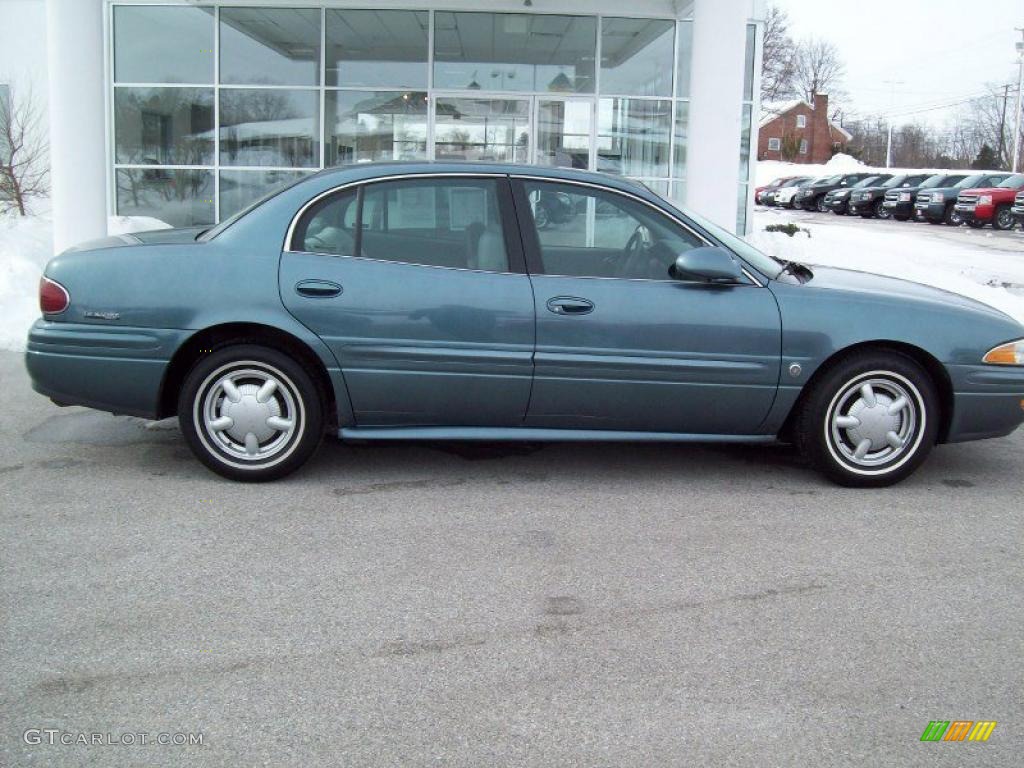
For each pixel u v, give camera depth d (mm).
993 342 4984
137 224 12352
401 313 4742
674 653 3279
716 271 4746
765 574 3943
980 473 5449
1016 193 27656
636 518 4562
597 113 13445
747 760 2699
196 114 13320
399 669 3143
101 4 9344
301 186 4887
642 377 4820
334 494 4812
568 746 2746
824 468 5039
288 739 2756
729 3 8711
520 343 4770
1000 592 3818
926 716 2938
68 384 4848
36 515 4441
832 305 4902
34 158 14273
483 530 4363
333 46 13211
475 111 13406
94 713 2865
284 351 4859
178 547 4094
